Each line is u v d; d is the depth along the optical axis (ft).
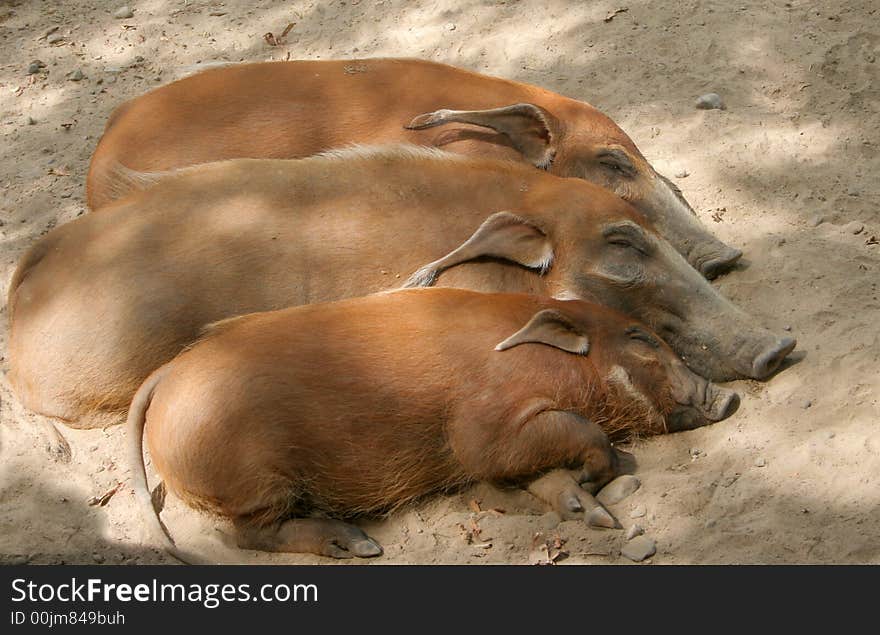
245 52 32.58
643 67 30.30
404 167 22.58
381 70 25.64
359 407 18.83
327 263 21.50
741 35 31.01
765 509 18.52
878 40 30.48
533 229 21.98
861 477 18.67
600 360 19.97
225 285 21.18
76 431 21.66
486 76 25.93
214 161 24.50
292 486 18.89
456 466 19.45
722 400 20.34
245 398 18.57
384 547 18.97
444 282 21.79
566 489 19.02
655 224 24.40
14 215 27.07
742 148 27.37
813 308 22.34
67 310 21.20
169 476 19.11
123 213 21.94
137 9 35.24
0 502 20.20
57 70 32.55
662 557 18.12
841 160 26.81
